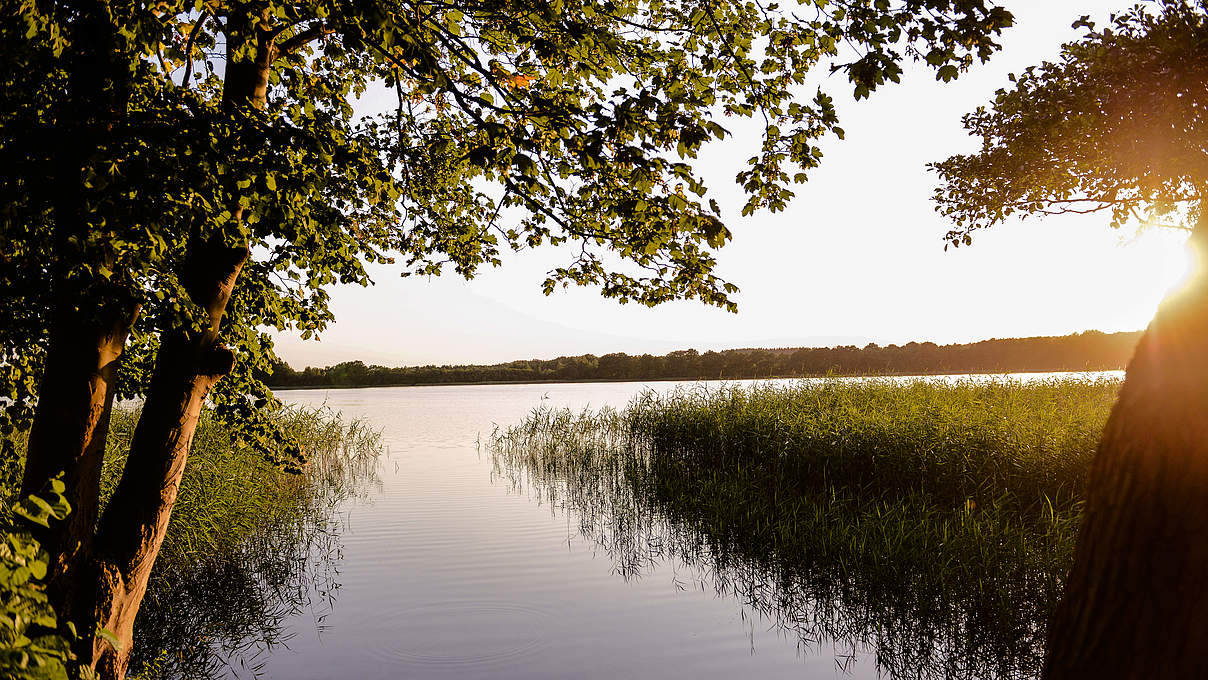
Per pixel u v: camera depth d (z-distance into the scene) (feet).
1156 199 32.22
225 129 11.68
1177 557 4.67
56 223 11.39
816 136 15.28
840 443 35.70
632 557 28.14
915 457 33.14
